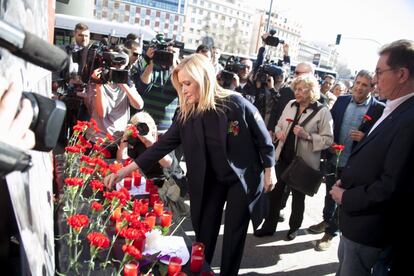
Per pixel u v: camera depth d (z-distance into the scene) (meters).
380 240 1.78
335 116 3.63
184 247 1.69
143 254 1.57
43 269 0.76
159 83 3.78
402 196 1.68
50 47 0.41
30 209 0.71
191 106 2.21
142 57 4.14
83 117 3.43
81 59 3.73
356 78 3.42
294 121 3.35
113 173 2.12
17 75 0.71
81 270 1.39
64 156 2.67
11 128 0.41
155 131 2.79
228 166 2.22
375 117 3.30
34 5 0.93
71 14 8.62
